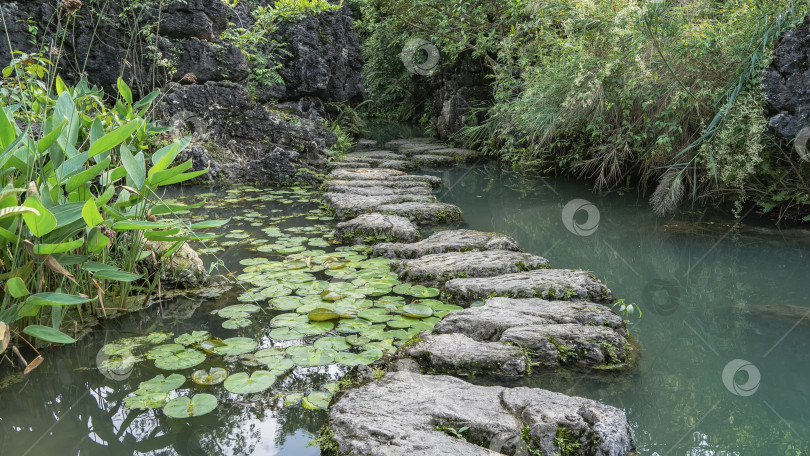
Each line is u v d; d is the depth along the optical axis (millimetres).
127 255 2676
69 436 1616
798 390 1872
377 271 3111
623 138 5289
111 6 5840
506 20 7852
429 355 2018
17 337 2229
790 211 4391
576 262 3324
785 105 3891
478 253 3246
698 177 4887
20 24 5230
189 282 2873
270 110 7082
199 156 5926
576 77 5094
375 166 7227
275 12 7602
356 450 1434
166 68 6074
